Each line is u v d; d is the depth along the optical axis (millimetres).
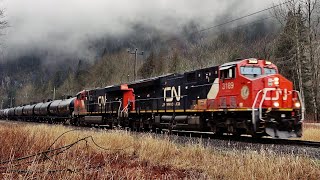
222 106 17938
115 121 29484
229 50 64125
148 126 25703
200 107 19672
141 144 12336
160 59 91625
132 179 7965
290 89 16688
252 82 16109
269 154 9797
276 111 15938
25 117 58781
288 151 11453
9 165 7840
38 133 14117
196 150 11367
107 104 30953
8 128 19188
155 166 10195
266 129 15367
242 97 16641
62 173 8055
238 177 8078
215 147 12789
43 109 48156
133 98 27484
